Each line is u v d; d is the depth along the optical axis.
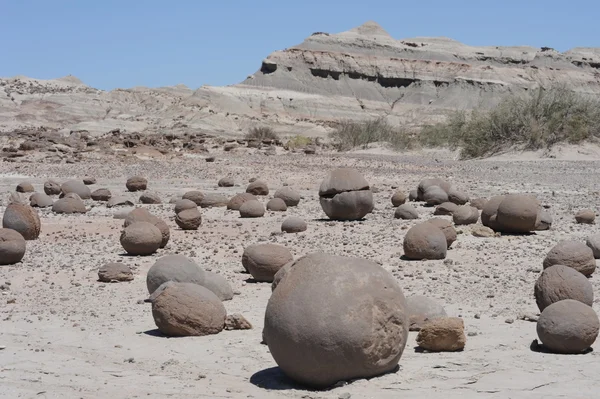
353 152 54.59
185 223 20.08
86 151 46.38
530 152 43.50
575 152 42.56
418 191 25.66
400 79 164.38
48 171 37.78
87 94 127.19
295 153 52.94
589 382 7.51
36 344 9.67
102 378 8.16
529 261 15.33
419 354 8.68
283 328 7.42
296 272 7.70
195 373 8.31
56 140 50.78
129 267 14.22
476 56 170.62
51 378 8.16
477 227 18.52
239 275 14.46
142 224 16.66
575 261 13.35
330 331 7.29
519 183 30.67
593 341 8.73
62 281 14.04
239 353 9.08
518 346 9.04
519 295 12.38
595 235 15.89
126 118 113.94
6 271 14.80
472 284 13.24
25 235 18.50
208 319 10.05
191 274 12.12
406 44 174.25
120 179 35.16
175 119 113.25
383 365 7.62
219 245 17.86
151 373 8.34
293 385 7.67
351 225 20.39
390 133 57.69
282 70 164.12
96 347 9.51
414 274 14.01
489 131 45.50
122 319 11.09
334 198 21.19
